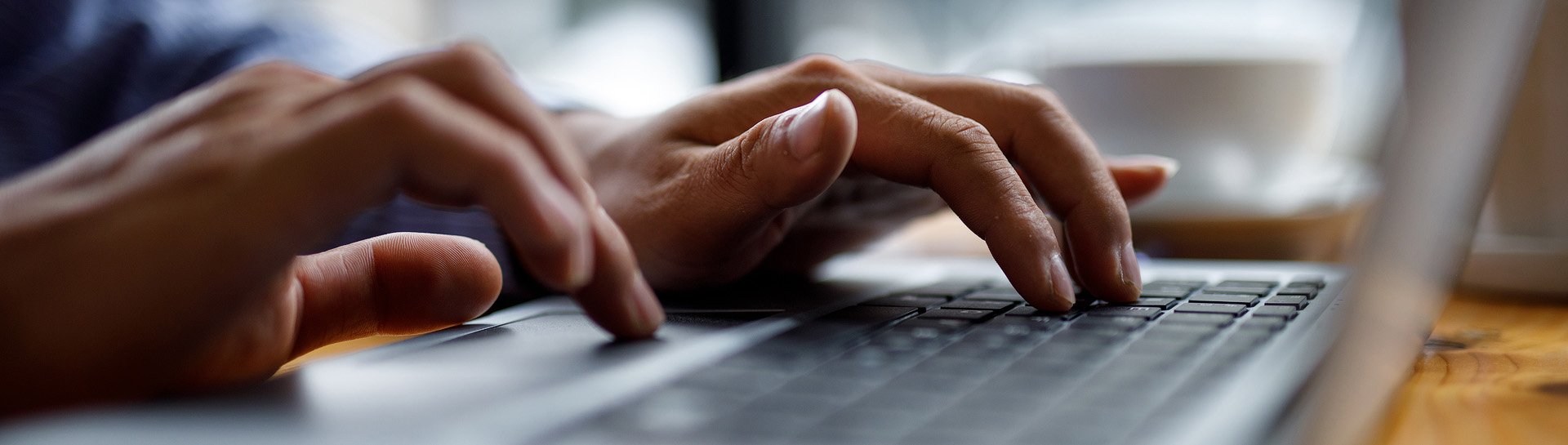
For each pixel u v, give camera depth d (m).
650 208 0.47
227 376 0.36
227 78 0.38
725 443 0.29
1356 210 0.63
